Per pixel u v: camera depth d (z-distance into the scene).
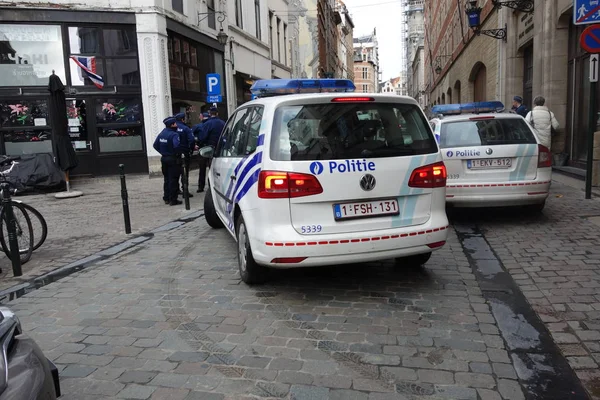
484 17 18.95
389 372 3.15
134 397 2.96
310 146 4.16
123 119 15.41
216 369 3.25
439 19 40.47
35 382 1.99
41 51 14.49
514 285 4.62
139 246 6.71
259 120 4.61
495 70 17.20
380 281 4.87
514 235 6.38
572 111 11.35
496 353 3.36
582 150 10.91
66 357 3.49
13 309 4.49
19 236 6.02
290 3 34.22
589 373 3.07
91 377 3.20
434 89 47.69
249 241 4.44
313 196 4.09
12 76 14.35
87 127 15.07
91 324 4.07
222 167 5.90
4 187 5.59
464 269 5.16
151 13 15.08
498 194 6.69
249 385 3.04
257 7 25.67
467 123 7.06
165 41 15.66
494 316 3.96
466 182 6.73
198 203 10.32
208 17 19.44
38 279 5.40
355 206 4.21
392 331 3.74
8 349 2.05
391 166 4.27
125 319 4.15
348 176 4.15
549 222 6.91
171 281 5.11
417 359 3.31
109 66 15.13
